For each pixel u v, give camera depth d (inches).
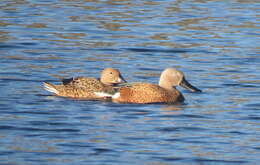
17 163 468.8
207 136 545.3
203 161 485.7
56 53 864.3
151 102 673.0
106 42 936.9
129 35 980.6
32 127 554.3
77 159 480.1
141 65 816.9
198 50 901.2
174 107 649.0
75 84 689.6
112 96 681.6
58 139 524.4
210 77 766.5
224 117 605.9
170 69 692.7
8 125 557.9
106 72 708.7
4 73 754.2
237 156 497.4
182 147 514.9
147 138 534.9
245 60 848.9
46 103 642.8
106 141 523.2
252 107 642.8
